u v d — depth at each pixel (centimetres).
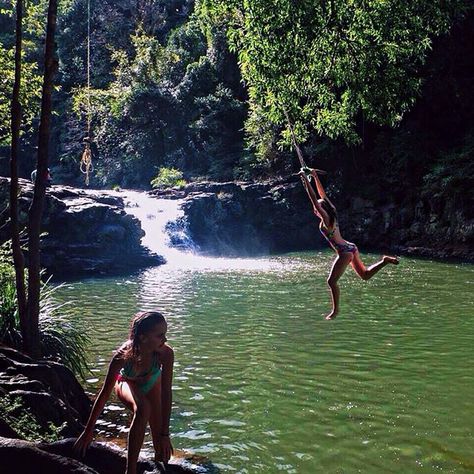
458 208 2531
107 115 3991
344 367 935
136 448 432
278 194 2992
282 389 830
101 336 1138
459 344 1071
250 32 871
